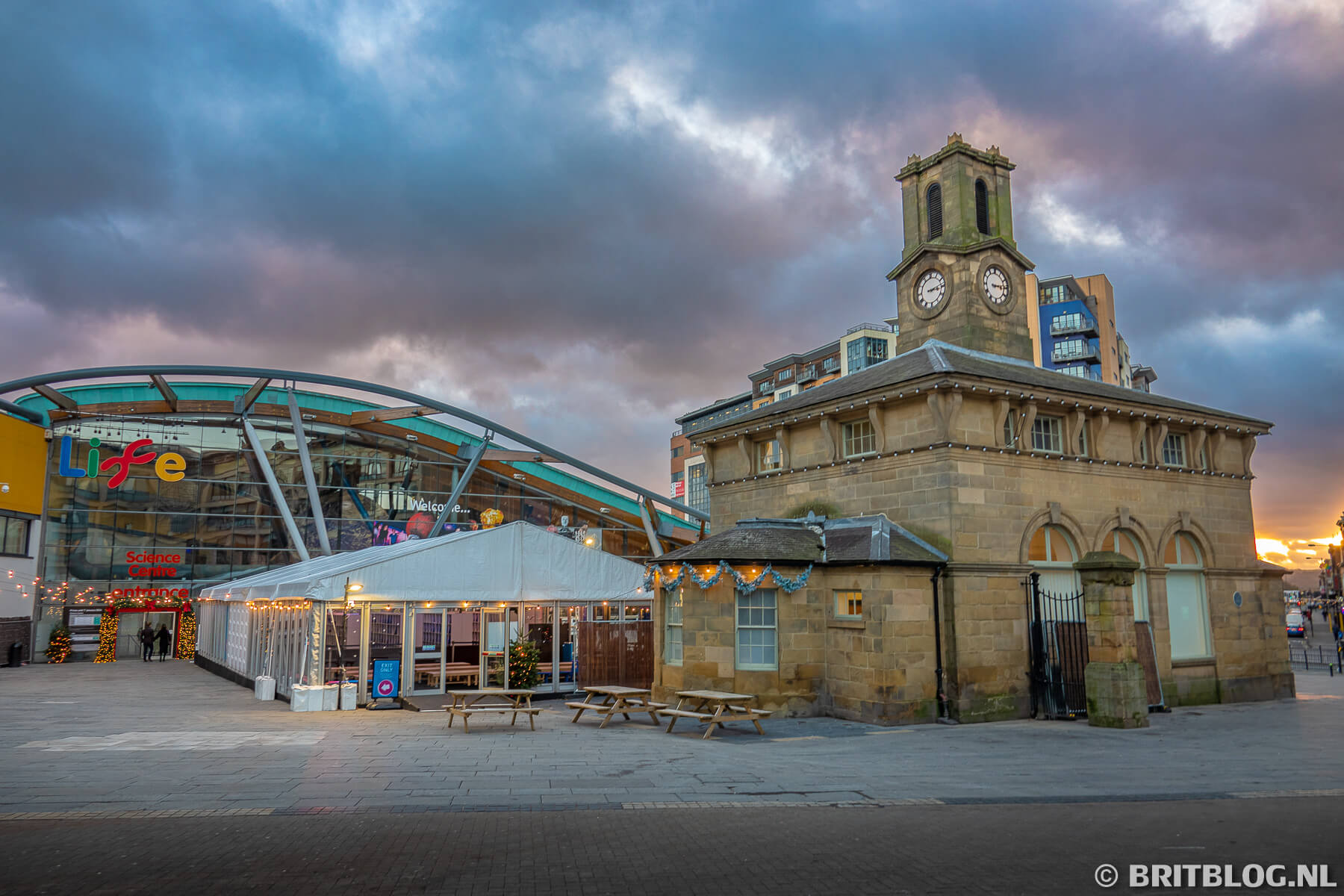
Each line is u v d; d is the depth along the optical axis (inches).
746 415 1148.5
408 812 407.8
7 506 1598.2
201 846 345.4
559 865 324.2
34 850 337.7
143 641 1823.3
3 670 1505.9
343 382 1910.7
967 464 859.4
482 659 1000.9
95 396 1902.1
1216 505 1099.9
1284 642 1142.3
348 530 2027.6
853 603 833.5
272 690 978.1
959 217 1144.2
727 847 353.1
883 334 3799.2
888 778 515.5
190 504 1888.5
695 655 852.0
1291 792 479.8
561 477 2281.0
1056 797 460.4
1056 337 4055.1
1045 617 905.5
